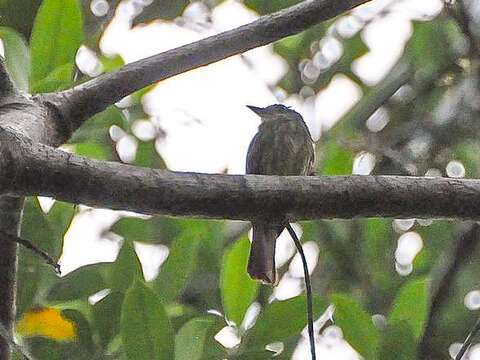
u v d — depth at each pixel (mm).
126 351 6793
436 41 12758
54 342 7340
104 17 10977
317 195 5906
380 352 7582
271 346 7668
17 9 8289
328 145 11875
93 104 7020
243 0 11078
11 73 7418
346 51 12867
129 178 5691
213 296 9375
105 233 9898
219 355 7082
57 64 7594
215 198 5801
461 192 6012
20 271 7555
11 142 5512
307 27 7258
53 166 5562
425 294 8469
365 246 11492
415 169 12258
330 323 8969
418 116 13203
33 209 7668
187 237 8172
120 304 7387
